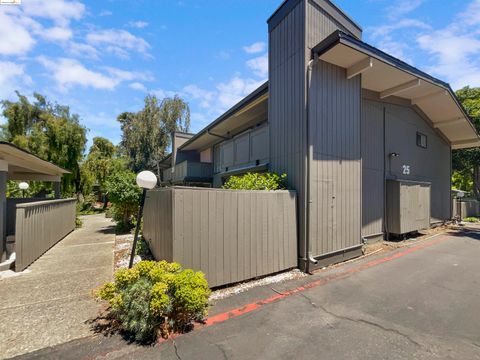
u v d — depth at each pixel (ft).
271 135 20.70
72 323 9.75
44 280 14.47
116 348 8.27
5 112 45.91
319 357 7.90
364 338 8.93
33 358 7.73
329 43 16.51
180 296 9.05
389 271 16.49
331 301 11.96
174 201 11.98
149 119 68.03
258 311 10.92
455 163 58.18
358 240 20.34
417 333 9.27
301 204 16.97
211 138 46.29
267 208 15.39
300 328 9.59
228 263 13.58
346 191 19.44
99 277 14.98
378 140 26.53
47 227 21.52
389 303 11.77
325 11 18.66
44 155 45.62
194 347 8.38
